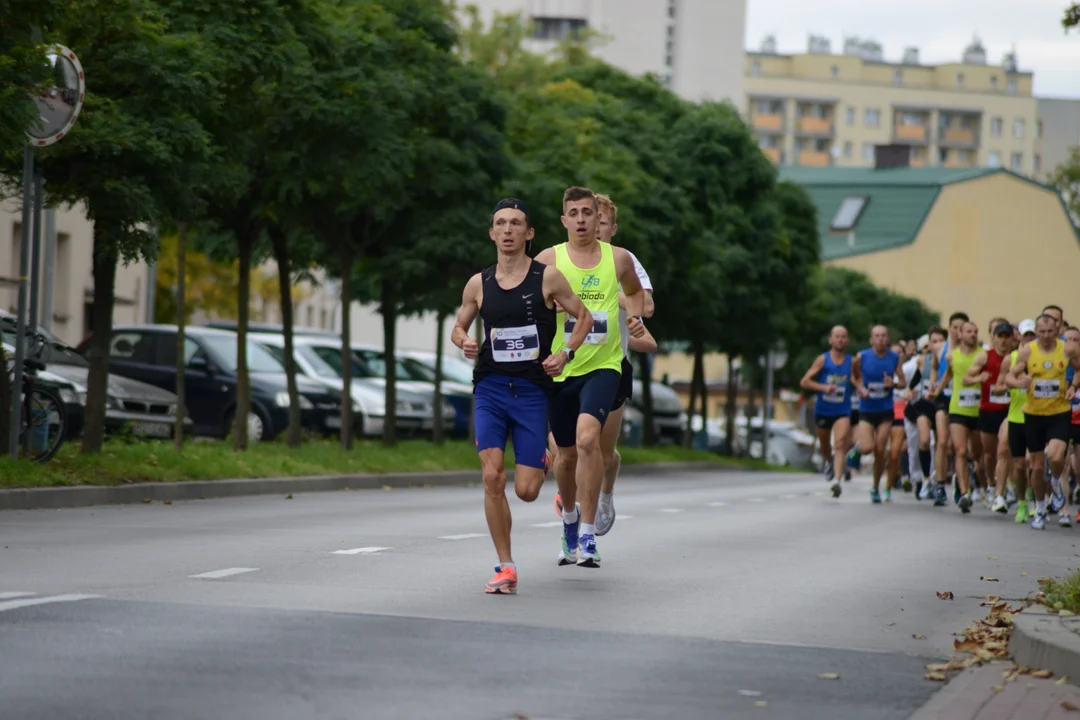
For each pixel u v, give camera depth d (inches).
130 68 1560.0
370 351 2989.7
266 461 1979.6
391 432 2536.9
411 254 2352.4
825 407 2065.7
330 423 2586.1
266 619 733.3
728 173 3831.2
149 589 830.5
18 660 616.7
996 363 1787.6
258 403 2490.2
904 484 2349.9
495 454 861.8
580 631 733.3
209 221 2212.1
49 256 2810.0
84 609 747.4
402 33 2212.1
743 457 4923.7
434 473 2298.2
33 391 1594.5
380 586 872.9
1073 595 802.8
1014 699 601.0
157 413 2119.8
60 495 1473.9
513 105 2598.4
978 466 1995.6
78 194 1567.4
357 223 2404.0
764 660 674.2
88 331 3831.2
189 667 610.9
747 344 3978.8
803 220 4143.7
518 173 2416.3
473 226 2333.9
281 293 2319.1
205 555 1018.7
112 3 1552.7
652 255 3152.1
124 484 1590.8
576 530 1016.2
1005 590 974.4
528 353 858.8
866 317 6210.6
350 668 618.2
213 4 1716.3
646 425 4001.0
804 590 939.3
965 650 725.3
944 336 2054.6
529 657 657.0
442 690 581.9
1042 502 1573.6
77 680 580.7
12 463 1499.8
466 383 3142.2
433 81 2229.3
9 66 1389.0
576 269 955.3
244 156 1822.1
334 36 1900.8
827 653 699.4
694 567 1048.8
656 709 563.2
